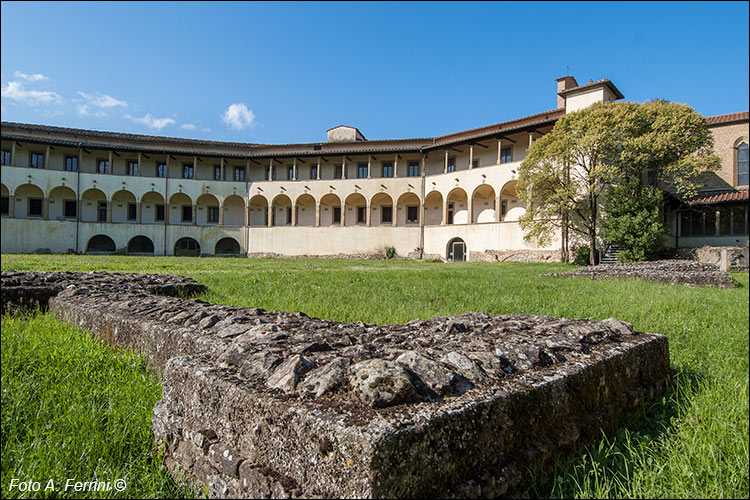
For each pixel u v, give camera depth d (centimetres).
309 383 199
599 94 3092
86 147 3988
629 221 2556
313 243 4216
